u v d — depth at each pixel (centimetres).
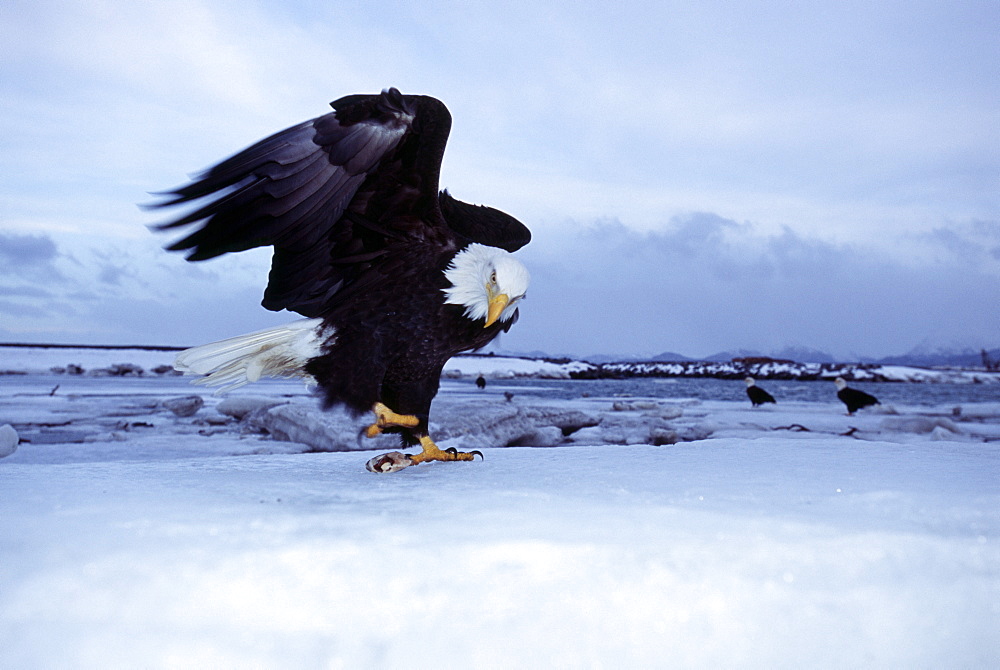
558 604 157
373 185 371
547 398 1867
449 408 879
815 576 171
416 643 145
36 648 138
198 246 340
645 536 189
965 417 1279
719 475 306
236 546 175
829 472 313
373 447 785
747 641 155
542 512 219
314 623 148
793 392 2595
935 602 167
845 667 157
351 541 180
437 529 195
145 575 158
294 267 383
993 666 162
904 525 202
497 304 363
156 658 137
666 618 157
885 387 3416
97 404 1460
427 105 357
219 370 387
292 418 863
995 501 234
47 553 167
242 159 340
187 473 319
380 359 379
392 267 378
